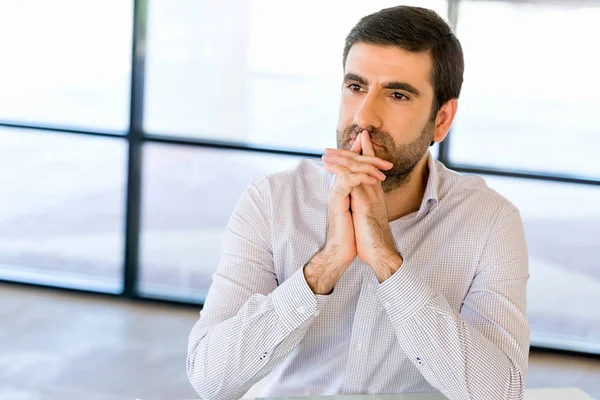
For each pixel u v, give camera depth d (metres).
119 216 4.51
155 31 4.29
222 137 4.33
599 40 3.92
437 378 1.52
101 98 4.42
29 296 4.42
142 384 3.41
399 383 1.67
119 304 4.41
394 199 1.71
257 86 4.25
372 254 1.50
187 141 4.34
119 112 4.42
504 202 1.75
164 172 4.41
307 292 1.48
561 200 4.06
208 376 1.53
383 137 1.54
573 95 3.98
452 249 1.69
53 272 4.62
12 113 4.51
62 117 4.48
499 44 3.97
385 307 1.51
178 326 4.14
